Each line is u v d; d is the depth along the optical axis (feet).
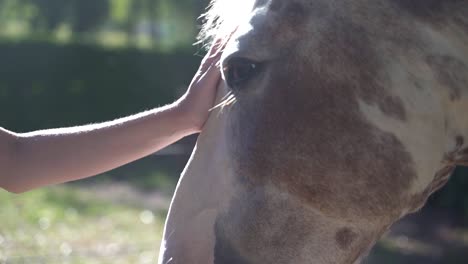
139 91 61.31
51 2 73.72
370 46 7.09
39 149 8.07
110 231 32.42
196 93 8.00
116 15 76.74
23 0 75.66
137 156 8.23
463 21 7.25
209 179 7.41
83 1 73.20
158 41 77.20
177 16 74.69
